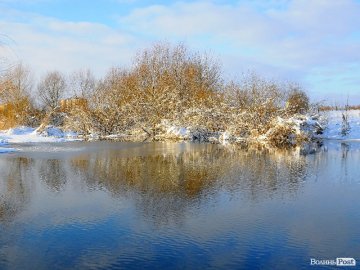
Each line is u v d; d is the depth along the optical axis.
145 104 37.62
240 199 10.97
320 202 10.67
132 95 40.31
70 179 13.85
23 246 7.45
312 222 8.89
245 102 35.62
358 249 7.32
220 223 8.78
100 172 15.30
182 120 35.31
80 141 31.44
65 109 44.34
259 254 7.07
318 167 16.64
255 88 35.38
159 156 20.67
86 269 6.48
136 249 7.28
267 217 9.27
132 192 11.80
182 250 7.23
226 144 28.64
